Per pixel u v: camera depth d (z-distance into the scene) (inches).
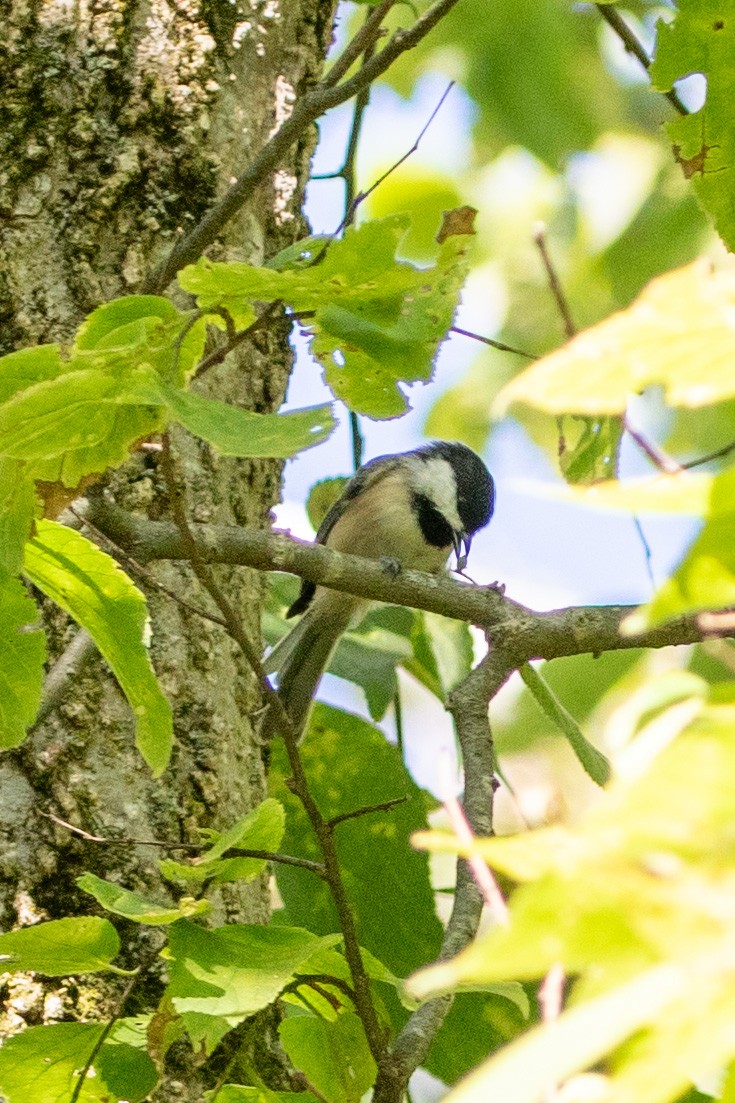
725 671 445.4
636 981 69.7
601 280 599.2
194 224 273.1
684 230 567.5
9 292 261.3
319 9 304.8
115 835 239.6
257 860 193.3
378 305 177.9
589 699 468.4
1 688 194.2
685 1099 161.8
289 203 295.0
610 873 73.0
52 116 270.5
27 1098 189.9
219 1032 166.1
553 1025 70.7
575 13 545.3
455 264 181.5
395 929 295.7
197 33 281.7
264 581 287.0
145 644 195.9
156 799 245.8
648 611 78.6
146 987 230.8
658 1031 69.0
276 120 292.2
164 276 234.4
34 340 258.8
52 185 267.6
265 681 208.5
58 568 194.4
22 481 175.9
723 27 209.3
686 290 87.3
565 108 541.0
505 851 80.7
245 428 145.5
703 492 79.3
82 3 275.7
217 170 277.1
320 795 304.5
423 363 185.2
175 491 195.0
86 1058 191.6
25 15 273.9
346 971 213.5
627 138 577.9
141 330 163.3
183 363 178.1
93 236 265.9
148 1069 189.8
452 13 543.8
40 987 228.7
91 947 185.0
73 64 273.3
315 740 306.7
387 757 307.0
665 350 84.7
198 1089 231.0
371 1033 199.9
